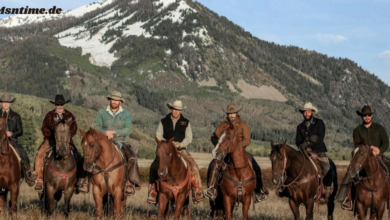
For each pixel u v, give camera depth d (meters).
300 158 11.77
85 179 12.09
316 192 12.01
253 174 11.30
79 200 17.33
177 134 11.91
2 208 12.12
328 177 12.41
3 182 11.58
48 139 12.28
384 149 11.62
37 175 12.09
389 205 11.53
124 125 12.46
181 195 11.12
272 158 11.27
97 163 11.12
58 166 11.71
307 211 11.81
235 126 11.70
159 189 11.02
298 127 12.68
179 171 10.89
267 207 18.12
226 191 11.22
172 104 11.80
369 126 11.86
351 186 11.65
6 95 12.09
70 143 12.11
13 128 12.25
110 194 12.25
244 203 11.25
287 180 11.92
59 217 11.52
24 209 13.22
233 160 10.97
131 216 12.16
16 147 12.22
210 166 12.09
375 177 11.09
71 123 12.17
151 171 11.63
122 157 11.75
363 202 11.29
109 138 11.77
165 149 10.24
